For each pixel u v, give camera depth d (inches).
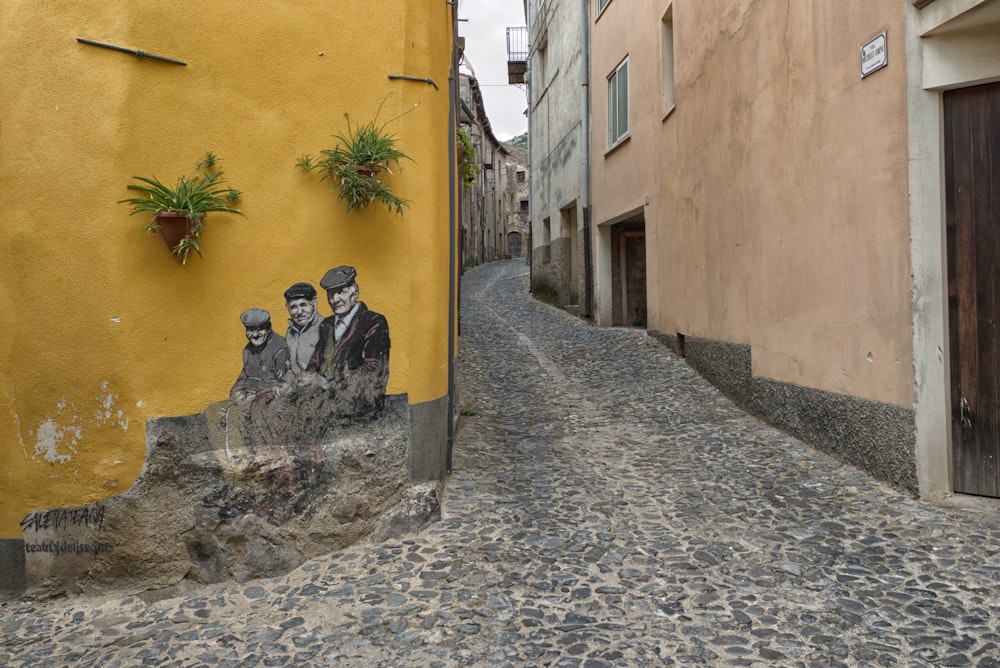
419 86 182.7
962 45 175.3
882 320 197.3
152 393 154.0
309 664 123.6
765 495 195.8
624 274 551.2
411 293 180.7
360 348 174.4
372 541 170.7
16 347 150.9
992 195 177.0
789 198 249.0
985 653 120.3
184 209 150.9
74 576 153.5
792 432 249.0
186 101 156.3
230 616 143.5
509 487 204.1
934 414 182.1
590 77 564.7
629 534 172.1
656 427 269.1
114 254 150.3
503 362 398.0
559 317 609.0
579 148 592.1
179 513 155.7
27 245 148.9
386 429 176.7
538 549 164.2
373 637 131.0
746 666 119.0
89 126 148.4
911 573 148.6
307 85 168.2
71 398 151.5
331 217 171.5
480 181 1381.6
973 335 180.2
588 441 251.1
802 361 242.4
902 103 185.8
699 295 349.4
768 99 263.1
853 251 210.5
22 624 144.4
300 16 167.3
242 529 158.7
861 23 201.9
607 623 133.0
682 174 370.6
